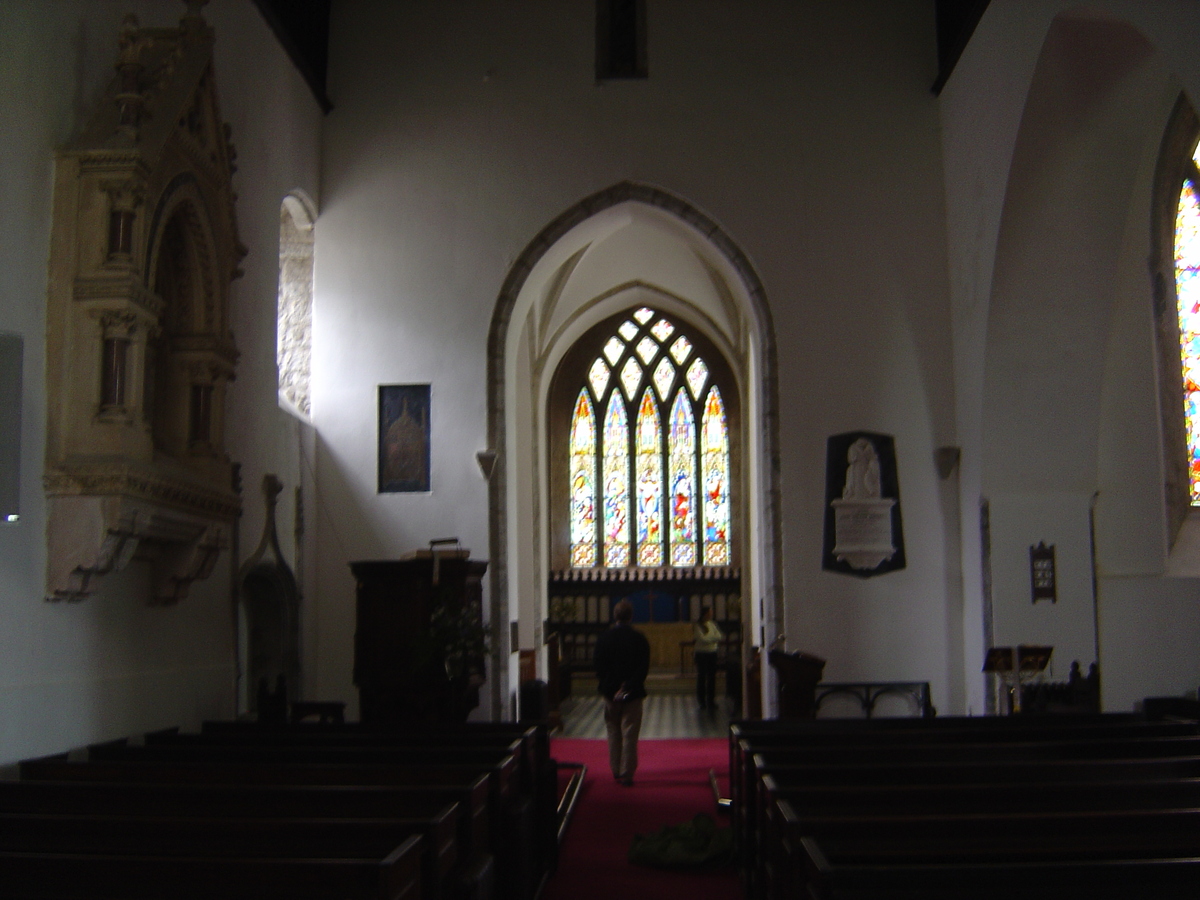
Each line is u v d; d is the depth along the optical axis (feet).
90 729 23.38
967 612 39.55
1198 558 37.93
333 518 41.04
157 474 23.56
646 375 73.15
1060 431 38.09
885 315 41.42
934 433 40.81
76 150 22.77
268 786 17.49
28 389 21.83
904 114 42.42
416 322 42.04
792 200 42.11
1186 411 38.40
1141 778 18.83
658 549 72.08
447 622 31.91
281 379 41.81
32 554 21.58
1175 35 24.00
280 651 37.68
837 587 40.14
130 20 24.04
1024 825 14.49
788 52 42.98
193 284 28.14
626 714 35.19
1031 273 36.45
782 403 41.11
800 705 35.12
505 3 43.57
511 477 43.21
